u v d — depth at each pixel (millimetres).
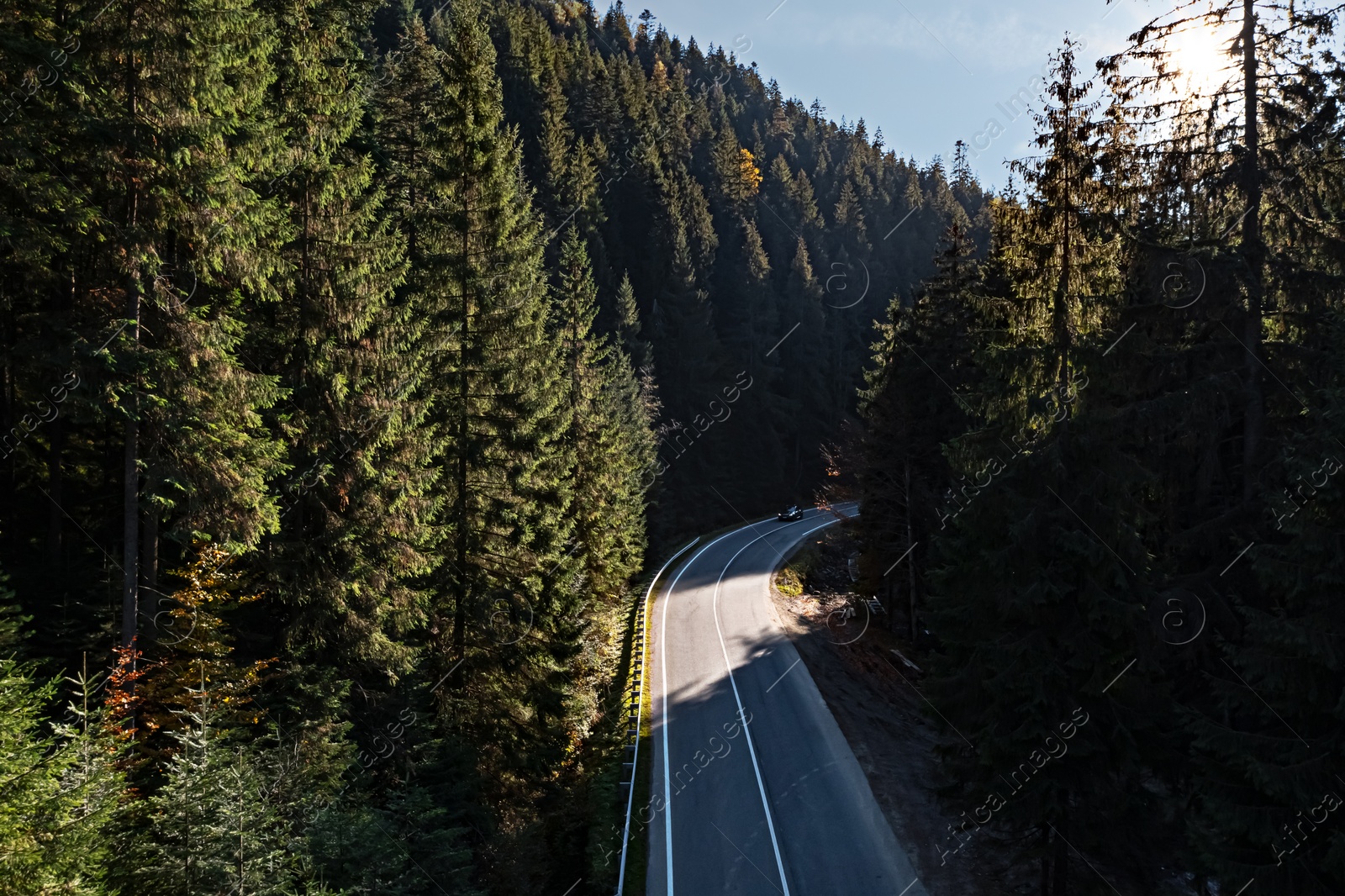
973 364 25125
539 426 20281
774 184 105562
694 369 63094
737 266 77625
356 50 18672
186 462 11594
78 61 10008
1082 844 13602
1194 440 13648
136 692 11844
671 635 31531
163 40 10461
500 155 18484
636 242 74688
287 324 14781
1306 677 10367
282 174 13461
